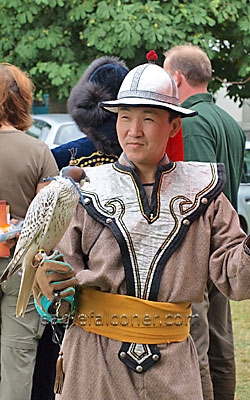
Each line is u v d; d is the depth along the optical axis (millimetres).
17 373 4852
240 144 5418
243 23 14508
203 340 4918
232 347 5465
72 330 3293
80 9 13922
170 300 3162
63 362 3312
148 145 3168
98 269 3205
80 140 4836
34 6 14172
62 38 14414
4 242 4586
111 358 3180
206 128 5105
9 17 14438
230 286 3129
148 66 3240
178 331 3203
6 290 4766
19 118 4969
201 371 4879
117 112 3354
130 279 3152
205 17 13844
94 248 3211
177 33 13719
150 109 3129
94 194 3236
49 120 12891
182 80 5418
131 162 3277
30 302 4812
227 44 15586
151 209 3205
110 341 3197
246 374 6621
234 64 15984
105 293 3209
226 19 14422
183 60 5395
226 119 5328
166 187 3242
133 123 3156
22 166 4793
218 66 16047
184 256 3174
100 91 4590
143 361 3146
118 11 13516
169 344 3188
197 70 5379
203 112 5203
